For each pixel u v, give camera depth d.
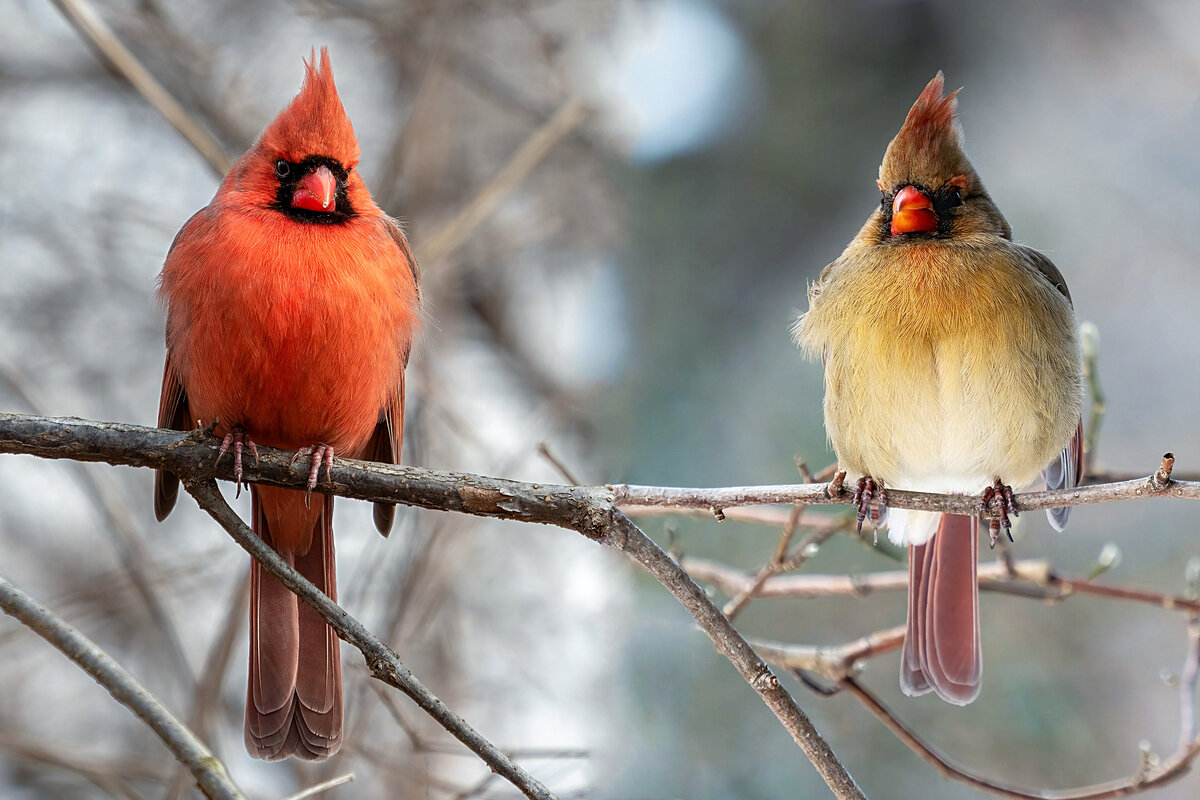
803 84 11.08
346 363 6.43
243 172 6.57
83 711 10.03
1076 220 12.18
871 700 7.28
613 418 9.67
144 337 10.61
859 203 10.80
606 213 10.17
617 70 10.30
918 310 6.83
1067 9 12.47
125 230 10.52
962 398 6.84
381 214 6.97
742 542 9.66
